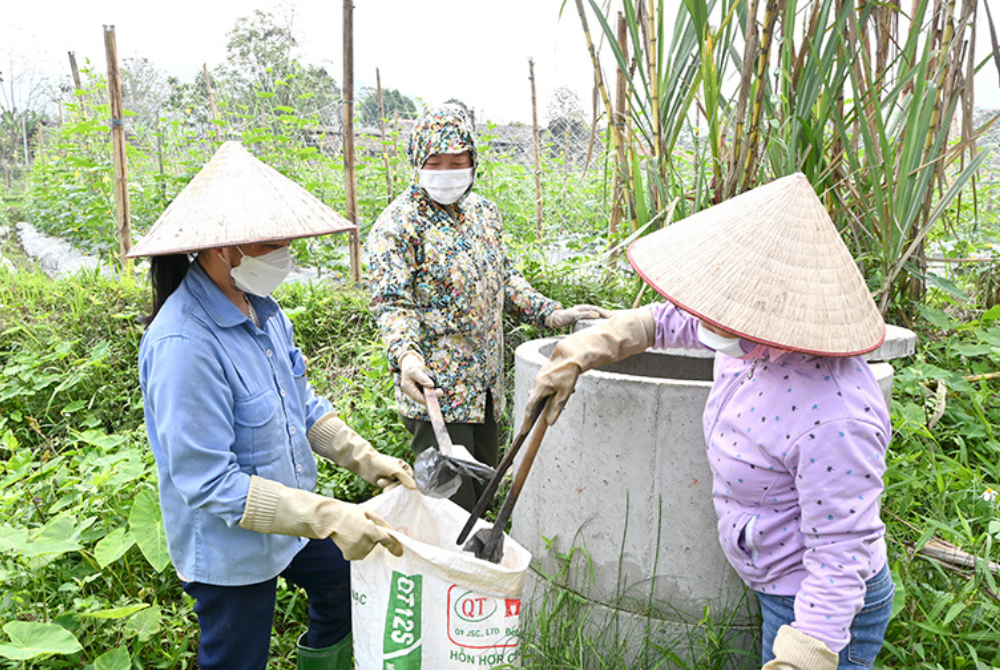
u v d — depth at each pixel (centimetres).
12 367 434
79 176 835
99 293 505
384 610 174
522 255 480
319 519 165
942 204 326
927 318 361
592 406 220
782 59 309
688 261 152
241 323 176
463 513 201
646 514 218
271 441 181
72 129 687
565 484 231
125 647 217
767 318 143
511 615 174
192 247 159
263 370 183
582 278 444
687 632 219
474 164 247
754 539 166
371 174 774
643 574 222
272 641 246
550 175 820
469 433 265
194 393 164
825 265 147
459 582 170
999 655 213
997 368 367
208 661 188
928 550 235
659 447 213
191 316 169
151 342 168
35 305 514
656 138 329
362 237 639
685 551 217
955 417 321
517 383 250
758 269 146
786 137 328
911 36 314
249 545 179
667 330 187
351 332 468
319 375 423
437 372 257
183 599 255
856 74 350
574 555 232
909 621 218
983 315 357
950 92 339
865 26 321
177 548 182
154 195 725
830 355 141
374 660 178
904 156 323
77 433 328
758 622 216
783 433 153
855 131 344
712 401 176
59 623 229
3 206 1285
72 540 245
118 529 247
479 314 258
